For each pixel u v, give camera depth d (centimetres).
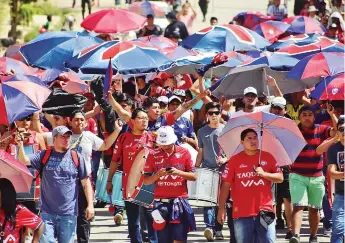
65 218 2550
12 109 2722
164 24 6969
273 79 3447
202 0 8362
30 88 2784
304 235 3281
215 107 3117
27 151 2759
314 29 5019
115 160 2889
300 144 2617
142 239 2995
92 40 4172
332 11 6419
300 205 3023
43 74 3981
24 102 2741
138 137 2839
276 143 2625
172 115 2981
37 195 2723
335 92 3134
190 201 2944
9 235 2278
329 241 3181
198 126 3938
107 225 3469
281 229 3384
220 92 3534
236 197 2542
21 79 3084
